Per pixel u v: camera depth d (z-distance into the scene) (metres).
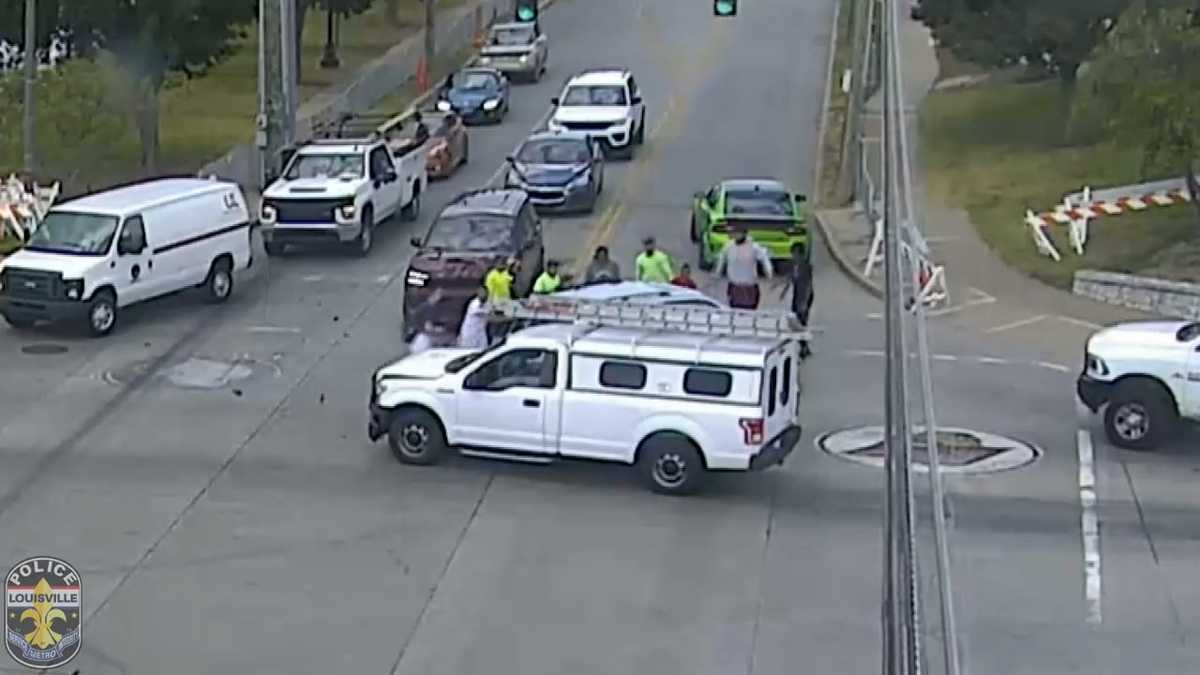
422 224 37.50
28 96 35.22
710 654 15.90
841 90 53.28
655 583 17.62
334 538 18.72
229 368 25.67
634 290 24.75
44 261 27.30
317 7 58.56
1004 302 30.91
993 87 49.84
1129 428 22.38
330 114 48.75
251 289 31.28
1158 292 30.31
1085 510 19.89
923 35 57.94
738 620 16.69
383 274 32.66
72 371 25.36
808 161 44.34
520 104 52.62
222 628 16.30
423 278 27.64
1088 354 22.91
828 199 39.78
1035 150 42.34
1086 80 40.22
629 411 20.31
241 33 45.22
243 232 30.69
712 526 19.34
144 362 25.92
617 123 44.47
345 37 62.75
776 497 20.41
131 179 39.19
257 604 16.89
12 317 27.42
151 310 29.52
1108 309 30.44
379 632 16.30
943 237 35.22
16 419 22.81
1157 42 31.62
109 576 17.50
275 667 15.48
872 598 17.25
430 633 16.30
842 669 15.57
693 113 50.91
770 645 16.09
